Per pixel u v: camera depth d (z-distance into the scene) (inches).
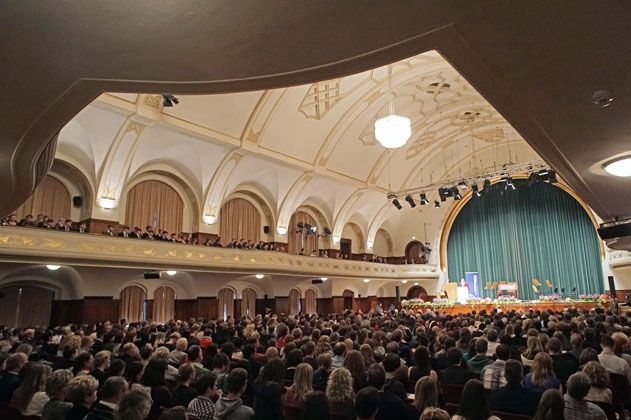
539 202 1002.1
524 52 147.7
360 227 1051.9
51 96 162.4
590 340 269.1
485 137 941.2
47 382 146.9
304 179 812.0
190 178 689.0
